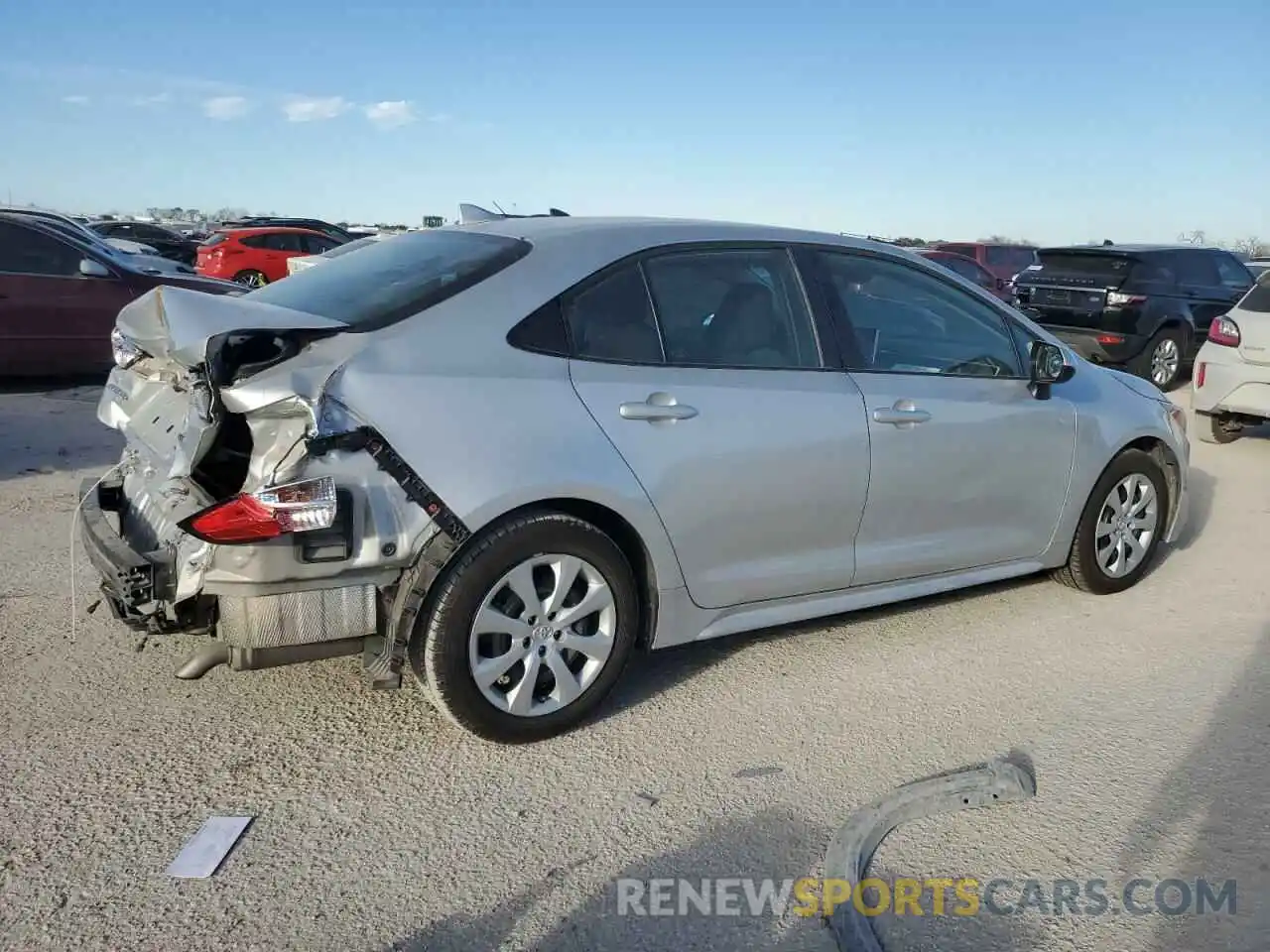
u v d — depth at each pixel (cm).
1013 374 459
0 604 444
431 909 264
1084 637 459
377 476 305
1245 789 333
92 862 276
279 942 250
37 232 941
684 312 375
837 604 416
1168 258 1223
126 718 354
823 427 389
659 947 253
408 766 332
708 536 370
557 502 340
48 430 795
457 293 339
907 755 350
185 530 285
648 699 384
